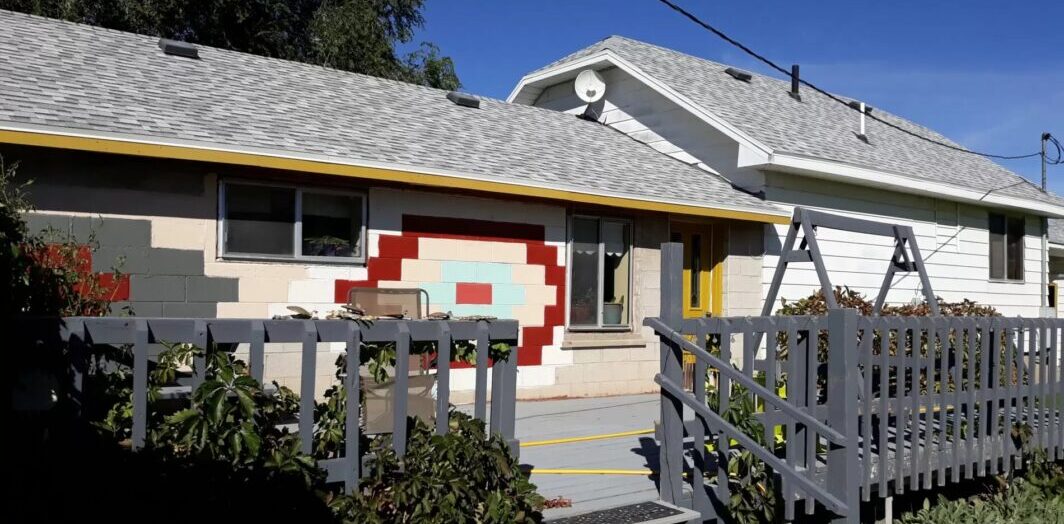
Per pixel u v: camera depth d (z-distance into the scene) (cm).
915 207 1426
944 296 1487
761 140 1152
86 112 735
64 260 556
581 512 493
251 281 797
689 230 1170
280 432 392
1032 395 709
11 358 334
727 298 1169
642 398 1041
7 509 327
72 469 338
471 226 940
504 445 446
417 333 428
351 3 2034
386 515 412
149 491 346
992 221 1596
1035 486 708
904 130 1702
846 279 1313
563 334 1023
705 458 552
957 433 634
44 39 925
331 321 404
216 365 367
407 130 1002
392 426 432
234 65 1051
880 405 579
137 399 351
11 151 686
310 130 880
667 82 1284
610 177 1067
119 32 1037
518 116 1266
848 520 448
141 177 743
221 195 783
